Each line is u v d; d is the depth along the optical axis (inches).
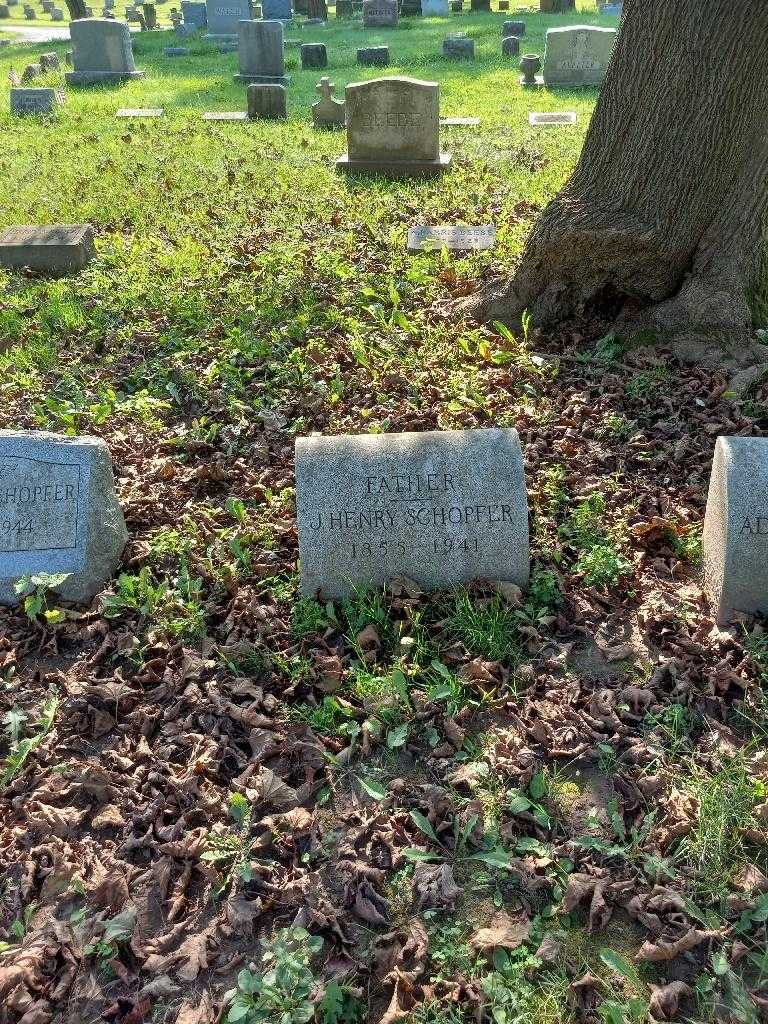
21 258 343.6
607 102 236.5
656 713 146.9
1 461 179.3
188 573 185.5
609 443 218.4
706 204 236.1
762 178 232.7
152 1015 113.0
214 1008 112.8
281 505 202.4
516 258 318.7
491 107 616.4
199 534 195.3
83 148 529.0
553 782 138.3
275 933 121.0
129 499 207.8
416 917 121.3
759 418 221.9
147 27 1275.8
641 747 140.9
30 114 646.5
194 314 293.6
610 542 182.7
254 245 349.7
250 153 500.1
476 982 112.6
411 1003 110.8
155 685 161.6
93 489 179.3
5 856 133.0
